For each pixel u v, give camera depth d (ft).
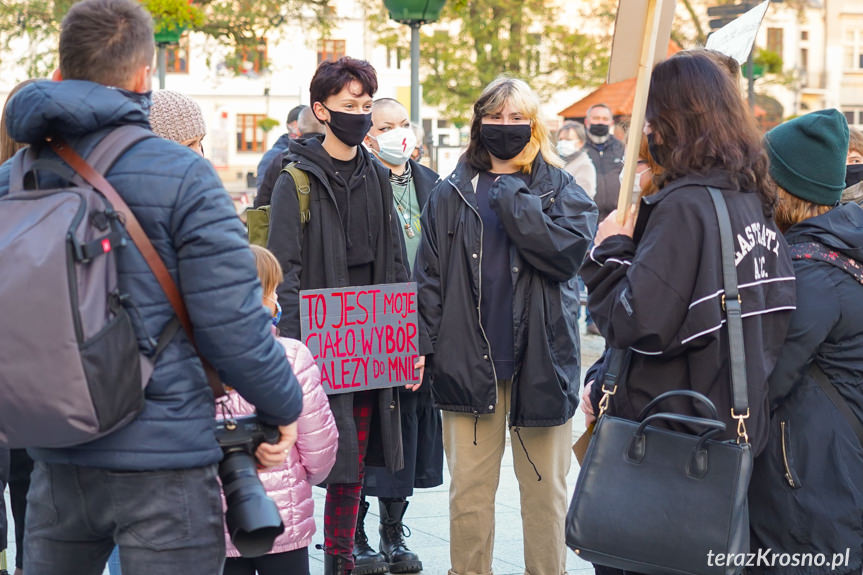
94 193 8.35
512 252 14.46
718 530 9.52
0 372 7.92
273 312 12.80
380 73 156.46
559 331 14.56
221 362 8.57
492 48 88.94
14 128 8.64
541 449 14.83
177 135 14.02
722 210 9.89
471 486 14.87
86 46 8.78
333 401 14.64
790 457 10.53
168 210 8.50
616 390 10.42
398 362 14.87
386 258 15.20
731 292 9.79
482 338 14.57
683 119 10.20
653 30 10.28
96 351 7.98
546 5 88.94
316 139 15.12
